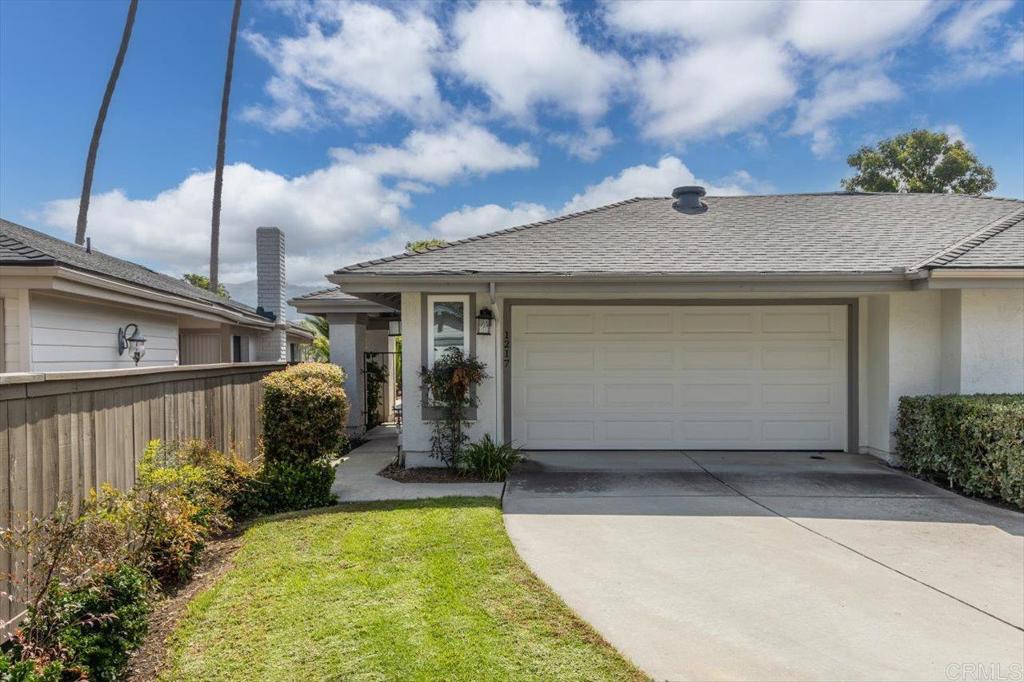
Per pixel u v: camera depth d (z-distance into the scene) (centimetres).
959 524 590
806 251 877
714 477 791
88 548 344
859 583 450
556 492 716
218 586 434
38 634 311
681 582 450
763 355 963
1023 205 1030
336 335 1222
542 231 991
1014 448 638
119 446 463
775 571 471
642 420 970
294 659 336
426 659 335
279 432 690
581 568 475
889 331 860
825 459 904
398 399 1723
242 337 1584
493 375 866
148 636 368
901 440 834
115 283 799
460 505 643
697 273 791
